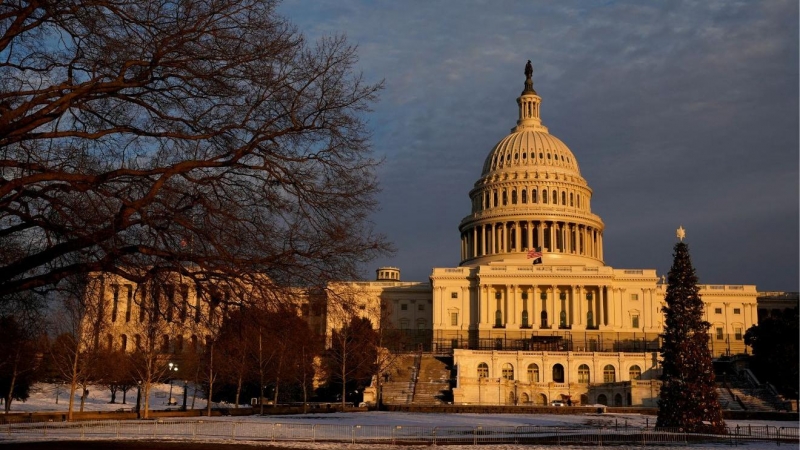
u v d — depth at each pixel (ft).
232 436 168.45
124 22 88.48
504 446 155.94
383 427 198.59
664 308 221.05
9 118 79.56
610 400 390.21
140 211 83.76
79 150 98.12
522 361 428.15
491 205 619.26
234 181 93.20
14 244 99.66
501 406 304.71
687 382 208.85
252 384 351.25
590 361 428.15
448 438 172.24
